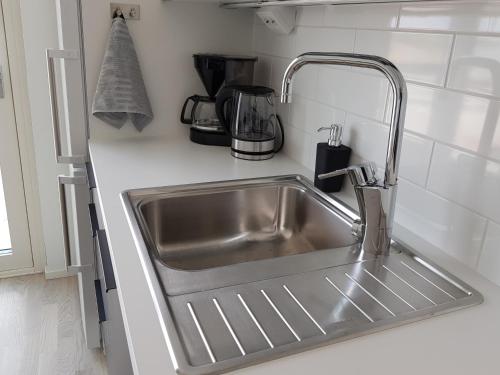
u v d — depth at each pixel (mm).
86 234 1672
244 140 1445
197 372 562
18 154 2318
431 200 964
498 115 795
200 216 1221
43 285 2426
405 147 1024
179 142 1637
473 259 875
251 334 648
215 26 1657
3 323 2102
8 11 2082
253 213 1282
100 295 1243
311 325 676
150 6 1545
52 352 1938
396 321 687
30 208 2428
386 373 587
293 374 577
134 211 1016
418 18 947
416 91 974
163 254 1186
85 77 1539
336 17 1208
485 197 837
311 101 1374
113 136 1632
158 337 625
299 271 839
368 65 812
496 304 760
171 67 1638
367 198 884
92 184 1365
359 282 809
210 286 771
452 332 678
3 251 2496
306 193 1236
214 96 1616
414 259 901
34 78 2170
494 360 623
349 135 1214
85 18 1480
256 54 1710
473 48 828
